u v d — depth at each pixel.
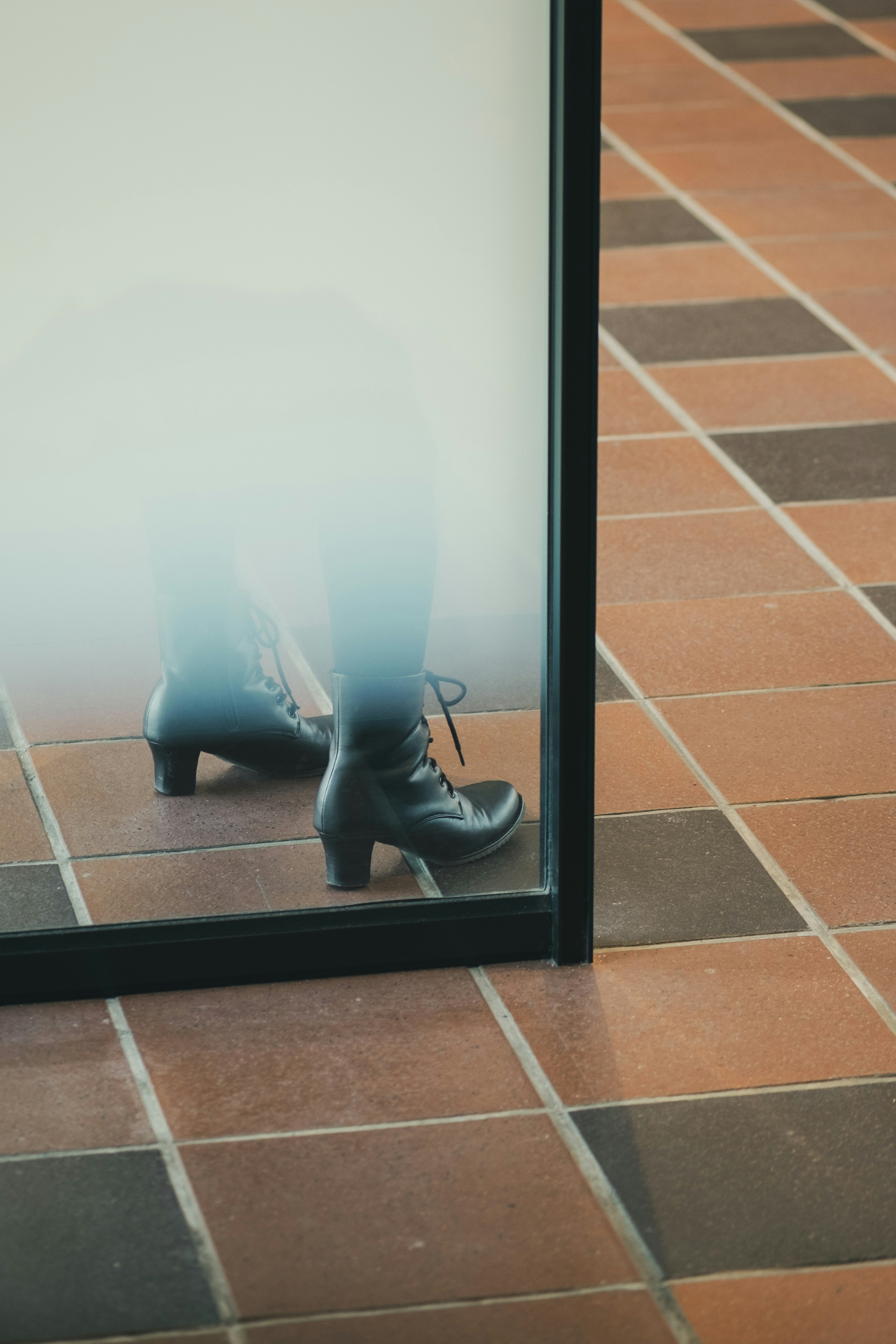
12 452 2.03
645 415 4.38
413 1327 1.69
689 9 9.27
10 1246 1.79
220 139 1.87
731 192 6.25
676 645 3.24
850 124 7.15
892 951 2.31
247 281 1.95
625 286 5.32
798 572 3.55
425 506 2.10
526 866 2.27
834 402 4.46
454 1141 1.95
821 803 2.69
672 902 2.43
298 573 2.15
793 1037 2.13
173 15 1.81
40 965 2.18
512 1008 2.19
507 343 2.00
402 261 1.95
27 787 2.25
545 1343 1.67
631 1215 1.84
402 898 2.27
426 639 2.16
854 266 5.49
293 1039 2.12
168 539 2.11
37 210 1.88
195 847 2.26
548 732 2.19
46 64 1.81
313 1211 1.84
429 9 1.83
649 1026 2.15
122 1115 1.99
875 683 3.10
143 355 1.98
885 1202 1.86
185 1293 1.73
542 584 2.13
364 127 1.88
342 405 2.04
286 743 2.21
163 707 2.21
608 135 7.02
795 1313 1.71
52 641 2.17
